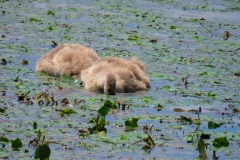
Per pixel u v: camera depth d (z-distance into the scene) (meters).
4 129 43.62
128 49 71.75
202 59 70.12
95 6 97.88
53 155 39.69
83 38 75.44
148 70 63.72
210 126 47.28
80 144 41.94
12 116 46.44
